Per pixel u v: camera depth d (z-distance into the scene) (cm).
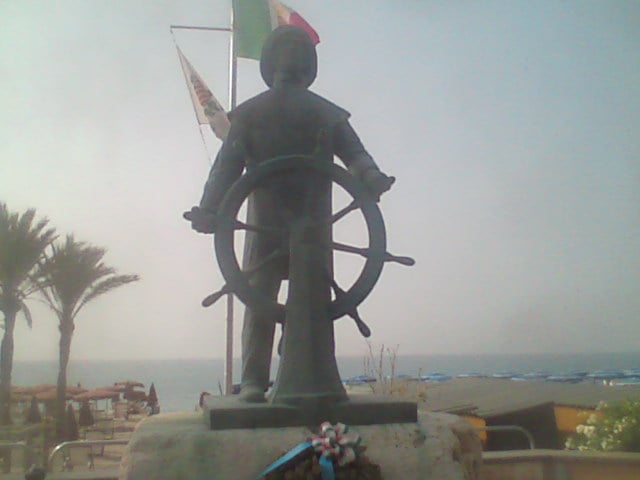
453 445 369
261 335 424
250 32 1281
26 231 1469
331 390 377
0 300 1486
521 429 745
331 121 434
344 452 336
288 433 355
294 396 367
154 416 413
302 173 415
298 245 397
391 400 383
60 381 1534
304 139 432
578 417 1130
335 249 405
